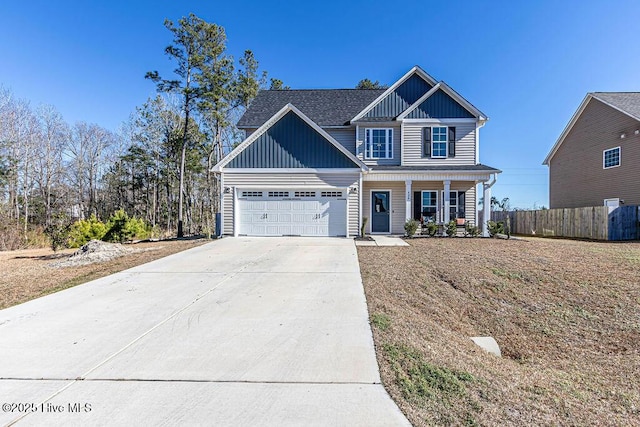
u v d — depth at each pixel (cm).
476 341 525
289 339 446
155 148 3247
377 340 443
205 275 793
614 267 876
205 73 2141
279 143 1477
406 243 1272
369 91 1962
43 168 3381
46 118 3344
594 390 387
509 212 2267
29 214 3275
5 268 979
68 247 1488
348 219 1460
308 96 1934
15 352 412
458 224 1543
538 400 331
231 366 376
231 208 1479
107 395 322
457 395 324
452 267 871
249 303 593
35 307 582
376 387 333
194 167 3109
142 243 1463
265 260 955
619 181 1839
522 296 710
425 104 1636
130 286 709
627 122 1783
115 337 455
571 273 826
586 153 2097
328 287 691
